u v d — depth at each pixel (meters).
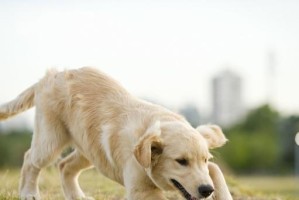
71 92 9.60
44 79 10.05
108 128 8.97
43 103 9.85
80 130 9.42
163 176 8.30
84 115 9.35
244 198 12.32
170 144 8.21
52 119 9.77
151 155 8.21
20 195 10.09
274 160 57.84
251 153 56.28
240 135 60.25
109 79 9.66
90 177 13.70
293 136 60.75
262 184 30.86
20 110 10.39
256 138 58.94
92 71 9.79
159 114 8.82
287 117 64.06
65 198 10.45
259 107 66.38
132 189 8.48
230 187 13.20
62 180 10.52
